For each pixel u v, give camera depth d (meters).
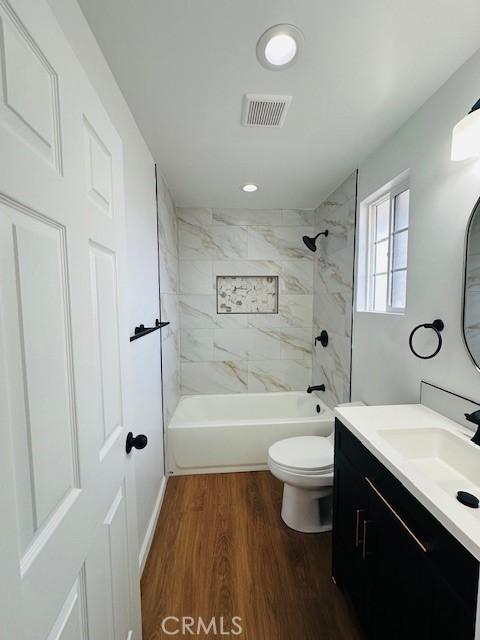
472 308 1.06
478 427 0.90
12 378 0.41
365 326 1.83
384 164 1.58
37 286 0.48
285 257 2.86
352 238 1.99
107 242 0.81
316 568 1.40
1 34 0.39
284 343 2.93
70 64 0.59
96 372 0.71
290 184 2.19
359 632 1.13
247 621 1.17
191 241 2.77
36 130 0.48
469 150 0.92
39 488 0.47
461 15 0.86
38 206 0.48
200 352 2.87
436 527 0.68
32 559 0.45
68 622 0.55
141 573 1.36
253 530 1.64
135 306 1.37
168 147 1.62
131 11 0.83
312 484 1.54
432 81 1.13
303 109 1.29
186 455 2.19
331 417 2.34
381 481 0.92
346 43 0.95
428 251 1.26
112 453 0.81
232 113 1.32
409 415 1.19
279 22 0.88
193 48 0.96
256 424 2.22
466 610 0.59
